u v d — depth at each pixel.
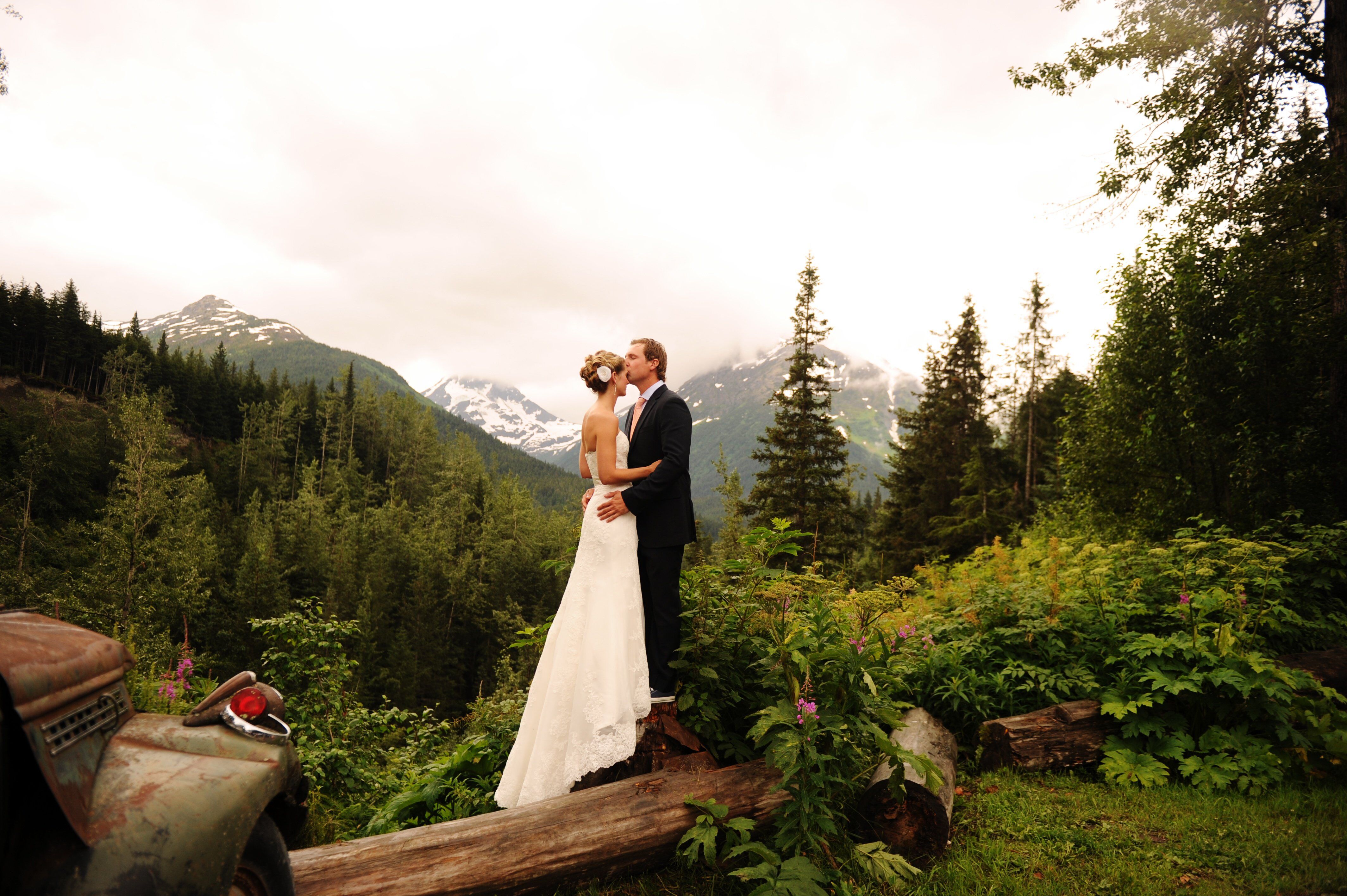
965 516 34.19
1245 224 11.17
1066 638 6.00
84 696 1.78
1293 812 4.24
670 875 3.39
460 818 3.36
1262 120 11.45
